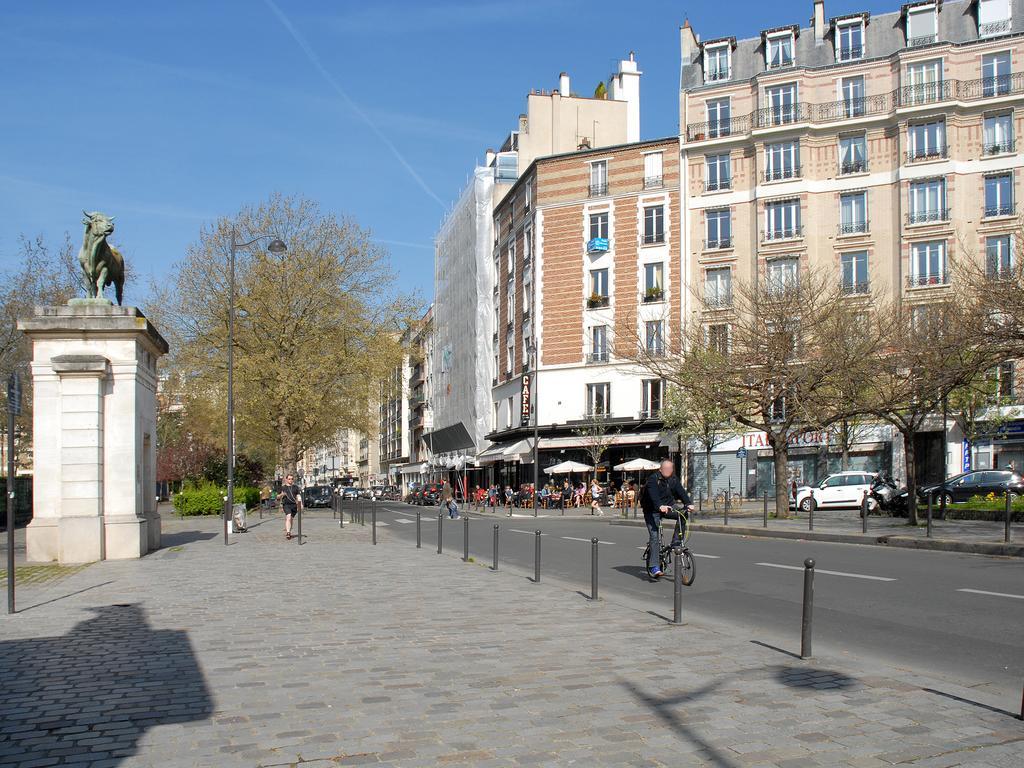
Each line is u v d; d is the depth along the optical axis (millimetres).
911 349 25797
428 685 6863
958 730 5574
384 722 5848
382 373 39719
